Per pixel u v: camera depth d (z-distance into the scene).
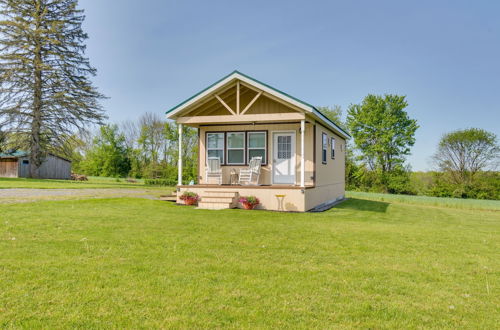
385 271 4.45
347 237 6.69
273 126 13.24
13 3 25.33
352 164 38.31
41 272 3.93
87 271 4.02
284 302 3.32
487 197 28.80
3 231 6.05
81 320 2.81
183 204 12.29
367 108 36.72
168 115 12.38
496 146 29.78
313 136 12.81
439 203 20.97
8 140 25.81
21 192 14.36
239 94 12.68
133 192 17.25
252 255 5.04
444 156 31.95
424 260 5.11
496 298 3.63
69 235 5.92
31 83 25.02
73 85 27.25
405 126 36.25
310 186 12.02
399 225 9.05
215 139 13.88
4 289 3.40
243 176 13.08
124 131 47.91
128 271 4.06
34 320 2.78
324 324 2.88
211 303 3.23
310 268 4.48
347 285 3.87
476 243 6.67
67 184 21.20
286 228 7.57
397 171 35.91
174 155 39.50
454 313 3.21
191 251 5.12
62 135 26.73
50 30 25.55
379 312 3.17
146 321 2.82
